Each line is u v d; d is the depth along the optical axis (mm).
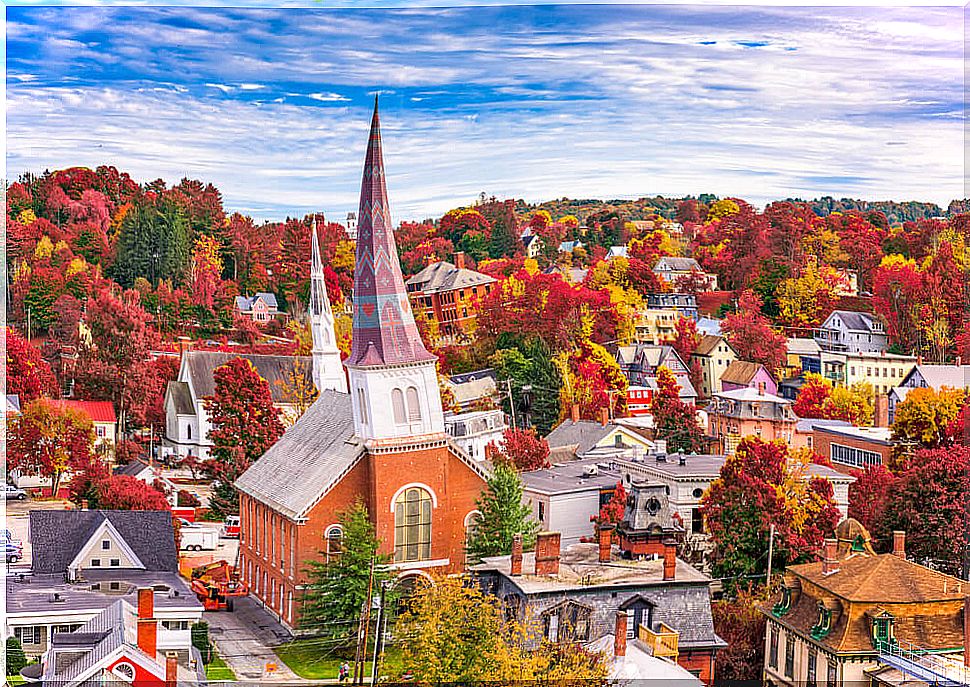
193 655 44719
